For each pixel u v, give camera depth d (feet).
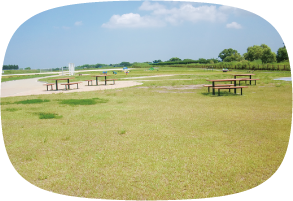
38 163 12.46
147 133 18.16
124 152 14.07
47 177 10.74
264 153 13.15
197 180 10.25
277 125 19.57
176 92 46.55
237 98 36.70
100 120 23.11
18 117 24.89
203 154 13.39
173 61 276.00
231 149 14.08
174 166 11.84
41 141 16.40
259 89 47.09
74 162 12.62
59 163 12.47
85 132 18.74
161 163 12.26
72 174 11.09
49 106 32.24
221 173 10.87
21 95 46.32
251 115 23.98
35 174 10.95
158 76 104.73
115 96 42.50
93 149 14.73
